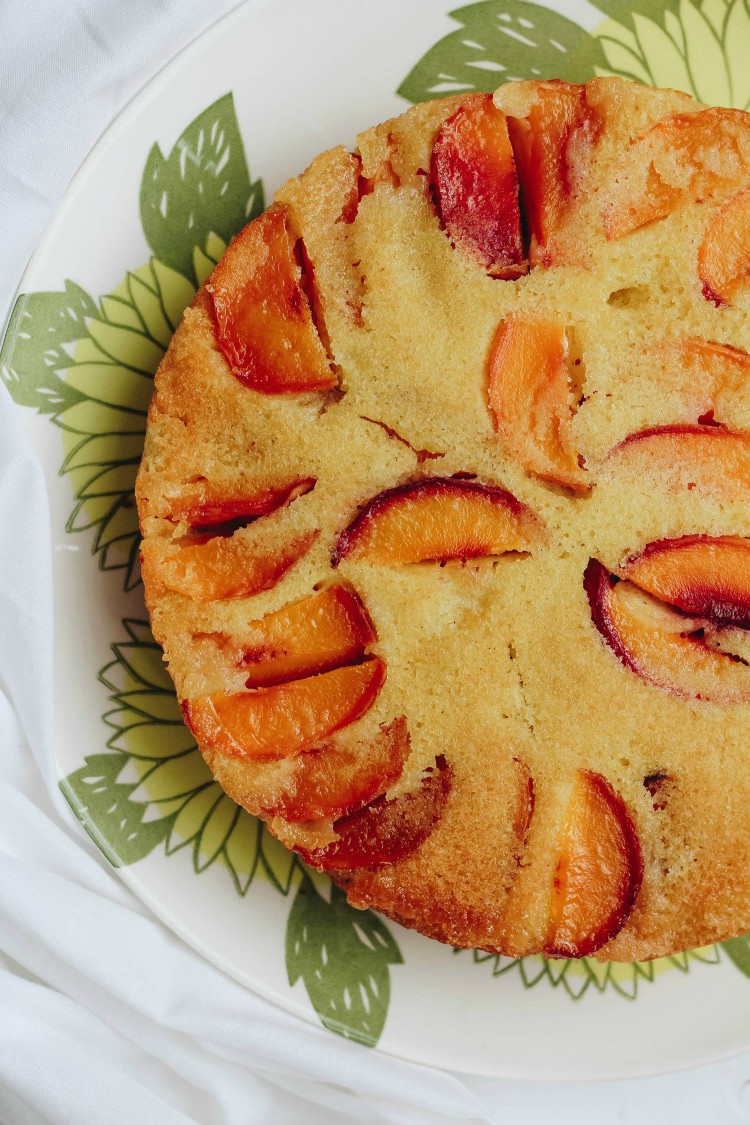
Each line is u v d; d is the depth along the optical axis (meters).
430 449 0.55
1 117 0.58
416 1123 0.59
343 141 0.59
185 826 0.58
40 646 0.57
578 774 0.55
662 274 0.55
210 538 0.55
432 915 0.55
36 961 0.59
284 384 0.54
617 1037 0.59
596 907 0.55
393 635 0.55
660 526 0.55
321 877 0.59
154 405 0.55
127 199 0.57
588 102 0.55
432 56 0.59
